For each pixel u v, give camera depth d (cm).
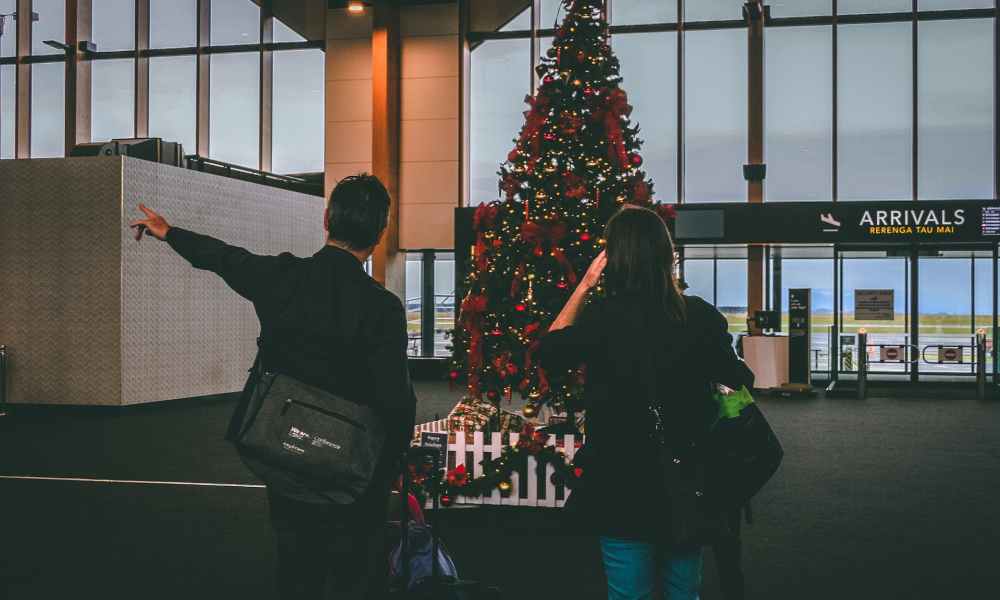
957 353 1656
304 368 218
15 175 1242
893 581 442
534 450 585
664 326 221
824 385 1688
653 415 215
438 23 1838
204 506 625
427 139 1844
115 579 446
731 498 215
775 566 470
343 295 221
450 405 1309
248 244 1440
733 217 1652
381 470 220
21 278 1238
